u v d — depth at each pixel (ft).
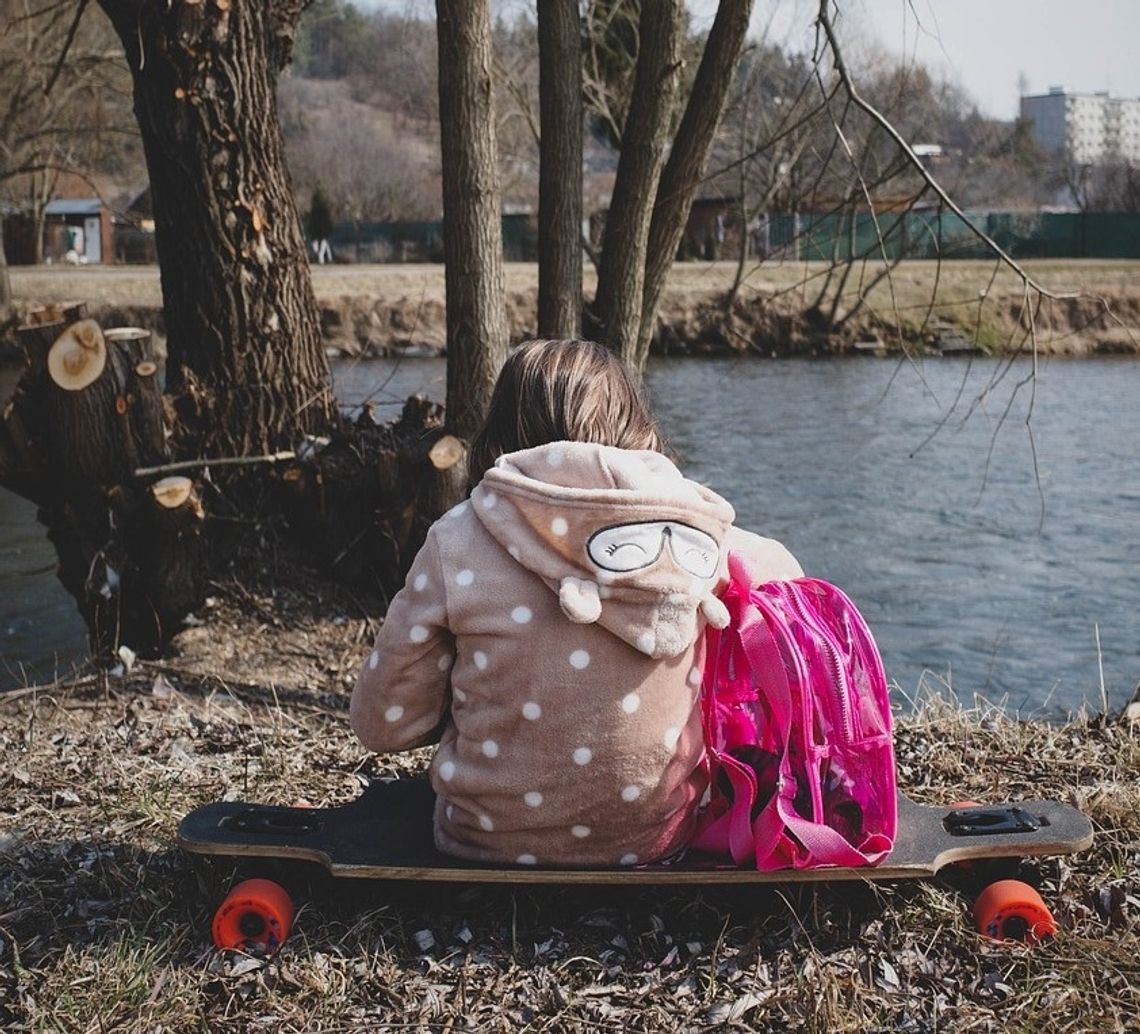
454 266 18.76
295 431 20.39
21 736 14.60
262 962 9.18
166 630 18.52
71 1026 8.54
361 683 9.09
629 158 18.94
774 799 8.71
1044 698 23.45
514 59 59.31
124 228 177.68
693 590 8.44
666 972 9.02
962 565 33.37
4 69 82.12
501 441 9.10
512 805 8.79
